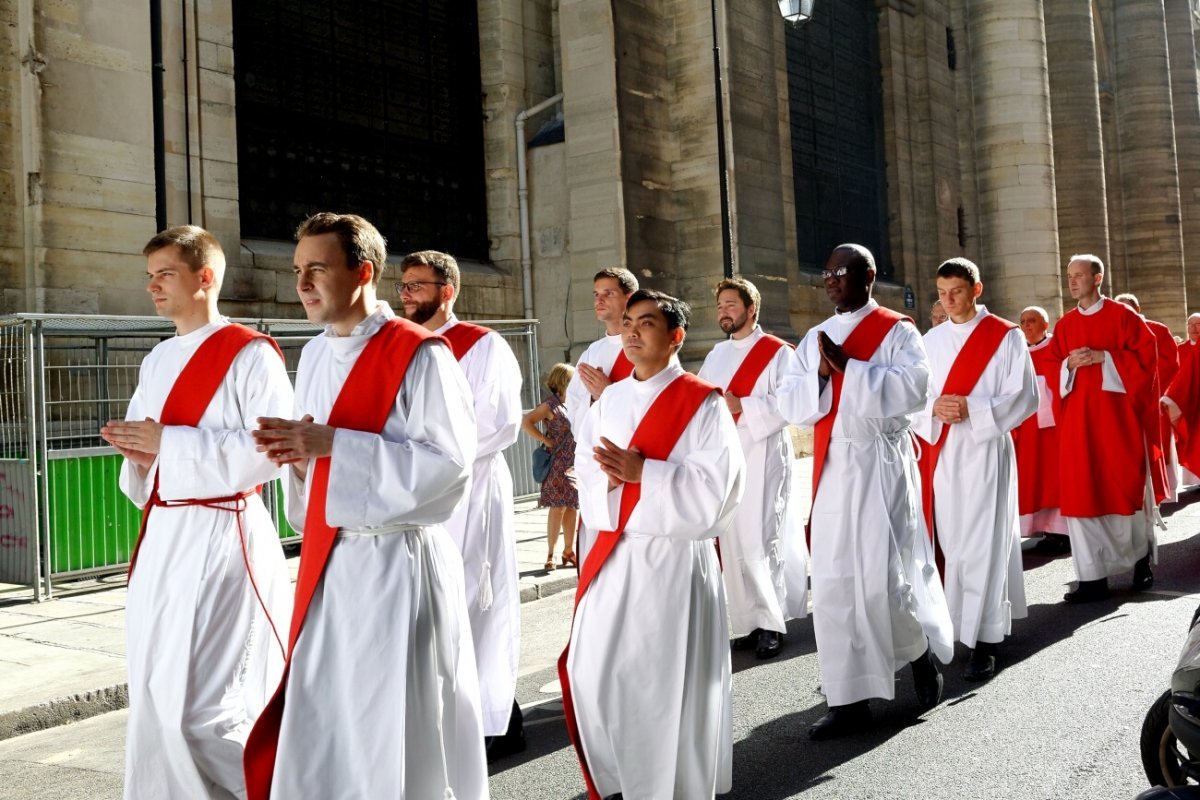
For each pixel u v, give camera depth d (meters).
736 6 17.06
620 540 3.88
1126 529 7.74
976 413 6.05
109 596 8.91
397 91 15.82
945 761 4.58
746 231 16.83
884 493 5.12
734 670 6.35
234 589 3.64
